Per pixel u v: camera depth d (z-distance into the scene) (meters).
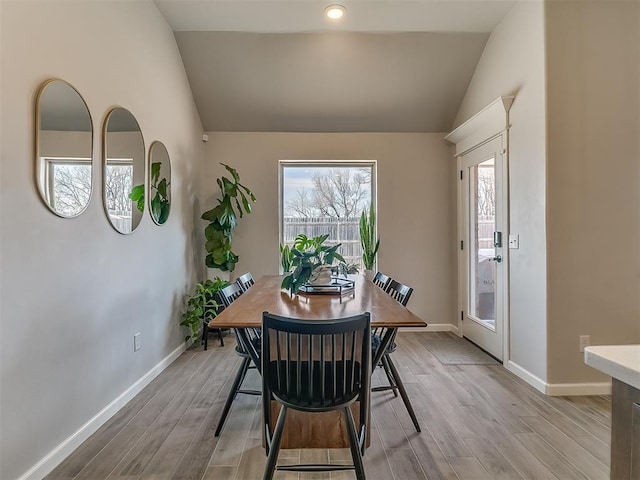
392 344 2.09
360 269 4.23
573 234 2.49
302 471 1.54
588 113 2.50
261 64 3.54
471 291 3.76
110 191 2.24
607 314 2.50
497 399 2.44
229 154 4.17
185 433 2.03
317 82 3.71
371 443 1.93
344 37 3.36
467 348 3.54
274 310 1.83
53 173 1.76
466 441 1.95
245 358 2.07
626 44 2.52
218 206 3.81
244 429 2.07
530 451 1.85
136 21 2.59
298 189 4.32
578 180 2.49
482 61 3.46
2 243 1.49
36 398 1.65
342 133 4.21
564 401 2.40
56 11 1.78
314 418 1.89
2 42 1.49
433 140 4.23
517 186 2.83
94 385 2.07
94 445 1.91
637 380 0.69
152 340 2.81
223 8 2.95
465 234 3.89
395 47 3.43
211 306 3.54
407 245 4.23
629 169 2.51
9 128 1.52
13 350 1.54
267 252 4.19
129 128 2.48
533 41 2.62
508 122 2.94
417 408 2.32
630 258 2.51
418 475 1.67
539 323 2.57
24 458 1.58
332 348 1.42
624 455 0.74
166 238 3.09
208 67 3.55
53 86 1.76
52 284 1.75
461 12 3.01
